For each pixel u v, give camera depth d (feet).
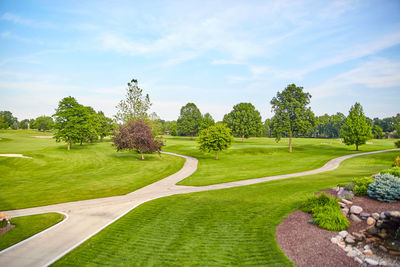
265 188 60.64
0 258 29.17
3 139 239.30
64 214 45.68
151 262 28.02
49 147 179.11
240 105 273.33
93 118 237.66
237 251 29.53
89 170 102.53
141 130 132.16
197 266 26.76
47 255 29.96
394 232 29.43
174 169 105.40
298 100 177.06
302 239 30.78
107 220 42.24
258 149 179.01
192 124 314.76
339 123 401.70
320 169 96.12
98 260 28.76
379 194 38.17
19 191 64.90
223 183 73.10
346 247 28.19
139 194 60.90
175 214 44.06
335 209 35.94
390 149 181.78
